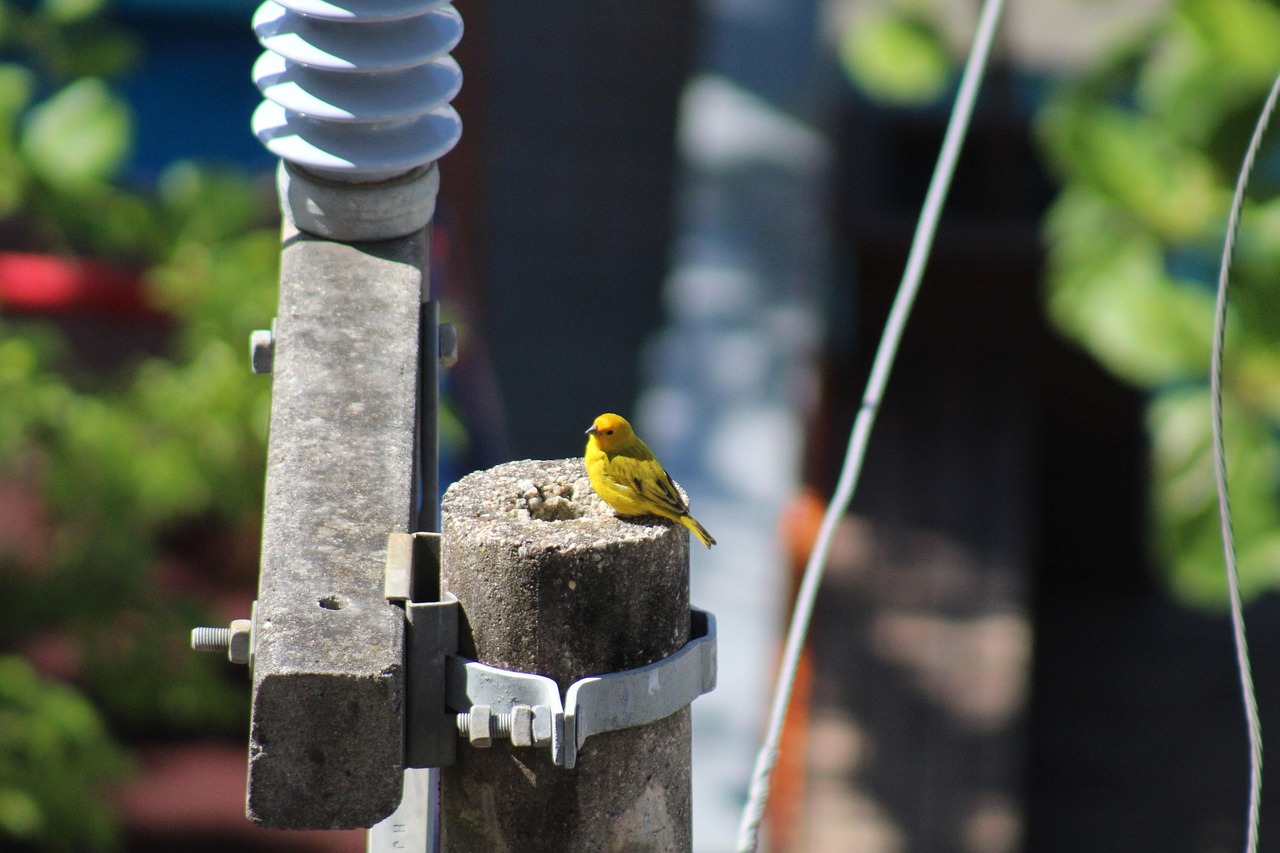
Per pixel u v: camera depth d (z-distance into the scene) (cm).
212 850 1469
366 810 407
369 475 470
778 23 1712
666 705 445
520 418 2011
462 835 452
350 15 539
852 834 1367
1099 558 1877
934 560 1581
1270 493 884
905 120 1711
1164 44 955
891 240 1678
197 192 1258
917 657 1516
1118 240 913
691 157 1720
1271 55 871
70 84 1248
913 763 1423
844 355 1744
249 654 427
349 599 427
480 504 458
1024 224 1677
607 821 447
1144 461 1798
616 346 2002
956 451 1659
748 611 1585
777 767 1473
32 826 1105
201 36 2019
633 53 1992
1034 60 1631
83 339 1750
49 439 1210
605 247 2006
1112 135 905
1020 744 1445
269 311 1220
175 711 1311
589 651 435
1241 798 1656
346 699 402
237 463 1214
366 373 505
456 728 433
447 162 1858
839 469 1664
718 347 1686
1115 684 1783
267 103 575
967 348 1753
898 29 1250
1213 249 917
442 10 561
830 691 1506
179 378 1226
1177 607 1889
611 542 433
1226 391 888
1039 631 1852
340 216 546
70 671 1519
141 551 1269
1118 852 1585
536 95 1991
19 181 1174
